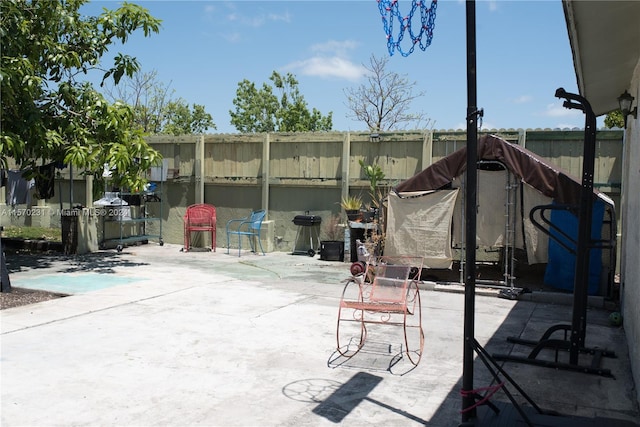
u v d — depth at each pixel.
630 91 6.59
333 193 12.47
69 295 7.90
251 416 3.96
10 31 9.25
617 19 4.16
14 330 6.03
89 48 10.84
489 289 8.77
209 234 13.70
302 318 6.84
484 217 8.87
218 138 13.57
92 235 12.56
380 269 6.34
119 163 9.66
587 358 5.48
